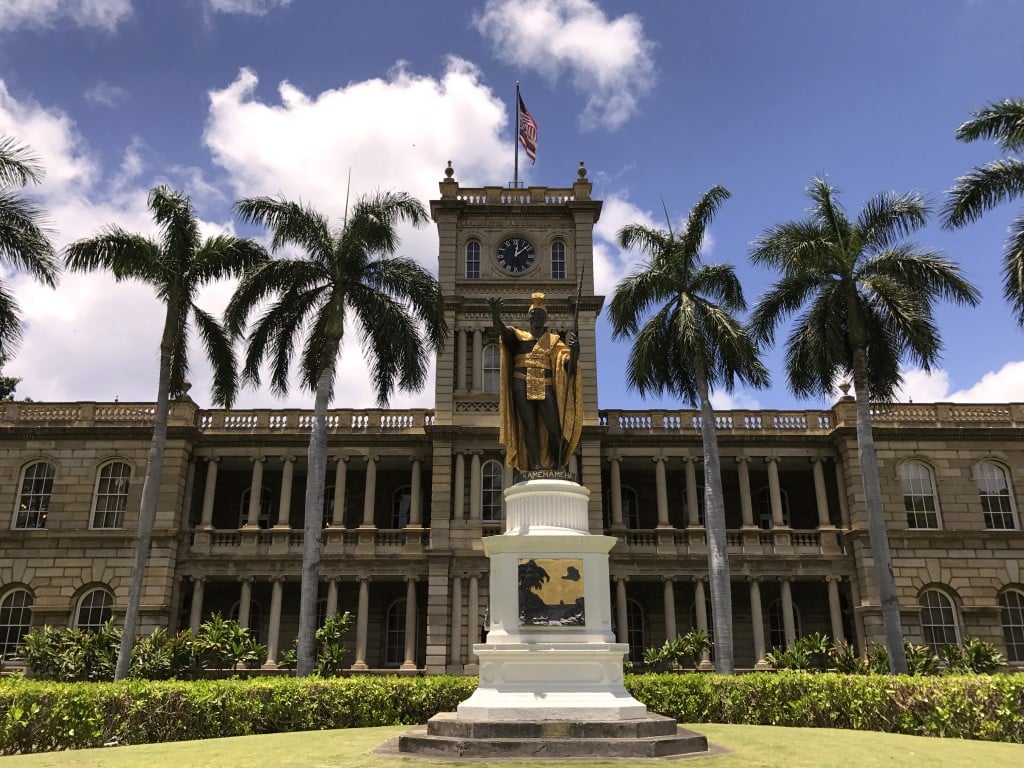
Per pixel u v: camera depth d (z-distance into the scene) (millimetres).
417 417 42156
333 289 30328
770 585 42688
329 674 31844
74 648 32062
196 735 16594
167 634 38031
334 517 40594
